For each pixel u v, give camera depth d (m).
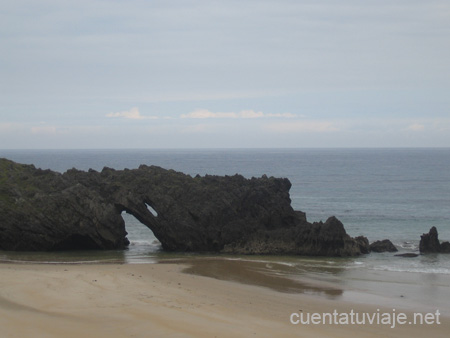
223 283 38.09
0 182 56.41
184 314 27.97
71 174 60.41
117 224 55.88
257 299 33.09
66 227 52.81
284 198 59.25
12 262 45.81
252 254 52.81
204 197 55.66
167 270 42.56
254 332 25.34
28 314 27.00
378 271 44.34
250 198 56.53
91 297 31.11
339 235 52.31
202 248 54.50
